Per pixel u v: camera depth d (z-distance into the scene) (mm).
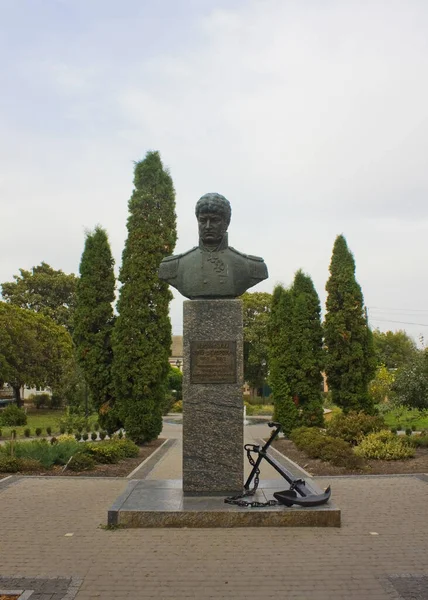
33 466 12344
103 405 18719
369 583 5297
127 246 18953
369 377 20359
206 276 8367
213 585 5238
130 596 5000
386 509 8289
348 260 20906
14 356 35625
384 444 14352
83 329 19156
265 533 6789
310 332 21422
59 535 6844
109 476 11820
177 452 16797
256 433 26078
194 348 8070
